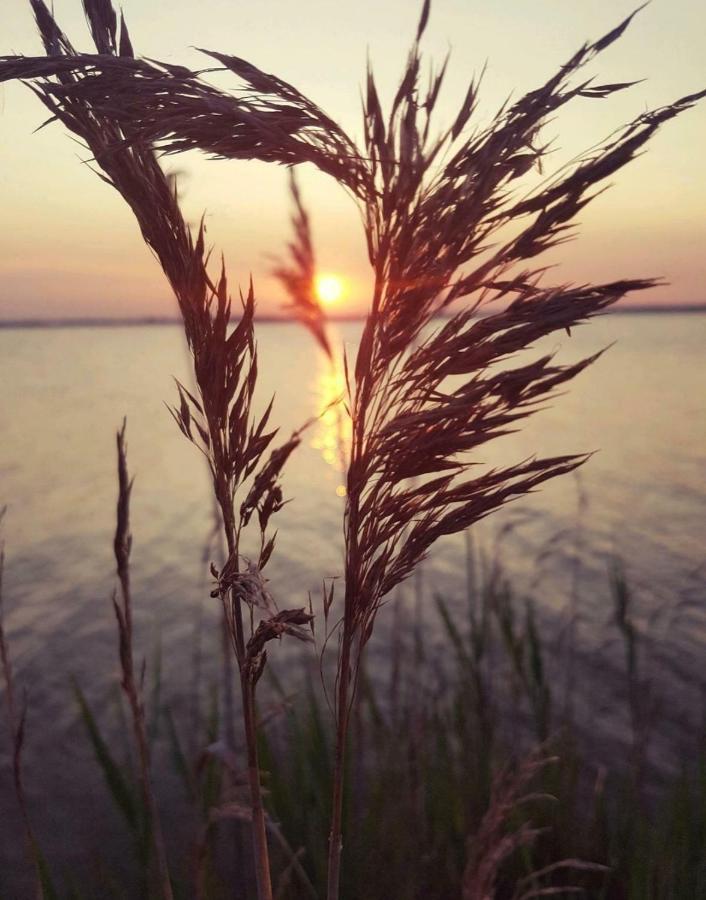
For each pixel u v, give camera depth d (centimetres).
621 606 352
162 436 2917
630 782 341
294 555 1332
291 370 6975
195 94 80
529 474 91
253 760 98
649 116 77
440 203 82
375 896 279
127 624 144
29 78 82
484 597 378
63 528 1588
